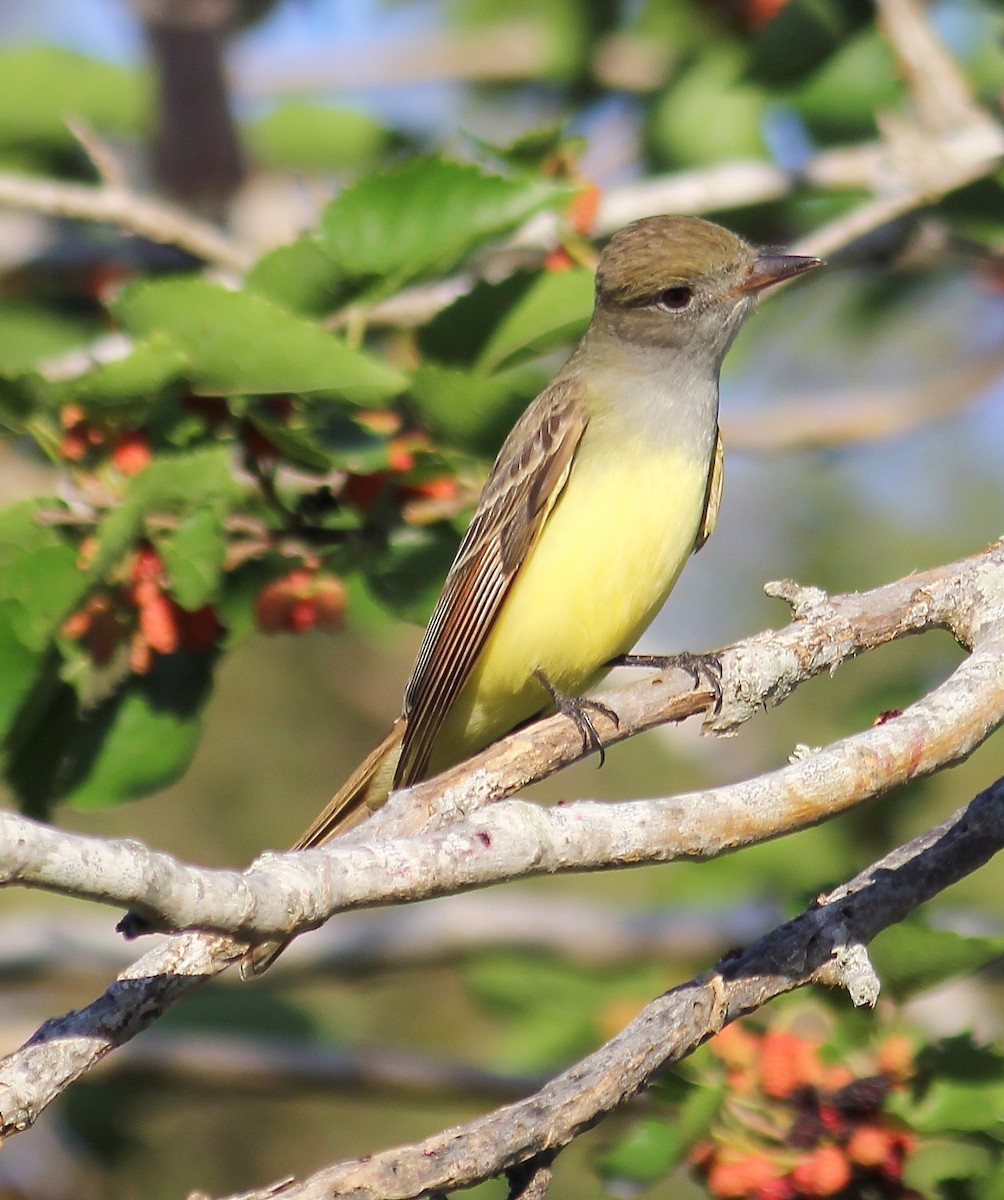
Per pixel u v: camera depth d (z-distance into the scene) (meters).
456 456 10.37
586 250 11.66
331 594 10.41
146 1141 15.24
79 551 9.45
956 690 7.91
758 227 15.47
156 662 10.59
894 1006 9.55
